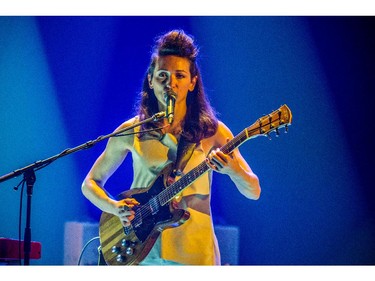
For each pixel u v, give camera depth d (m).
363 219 8.36
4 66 8.76
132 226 7.64
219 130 7.89
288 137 8.42
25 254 6.59
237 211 8.44
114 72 8.68
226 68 8.49
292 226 8.41
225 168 7.35
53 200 8.72
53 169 8.72
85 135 8.70
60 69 8.72
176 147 7.84
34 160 8.74
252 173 7.62
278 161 8.43
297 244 8.40
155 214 7.57
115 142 8.00
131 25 8.66
